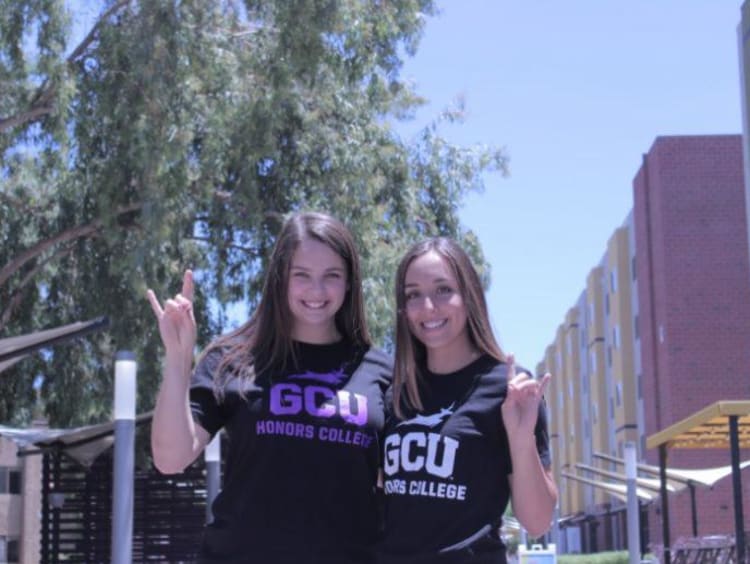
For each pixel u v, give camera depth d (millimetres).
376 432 2203
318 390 2195
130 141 9414
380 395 2248
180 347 2104
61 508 8664
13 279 11711
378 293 9734
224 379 2209
